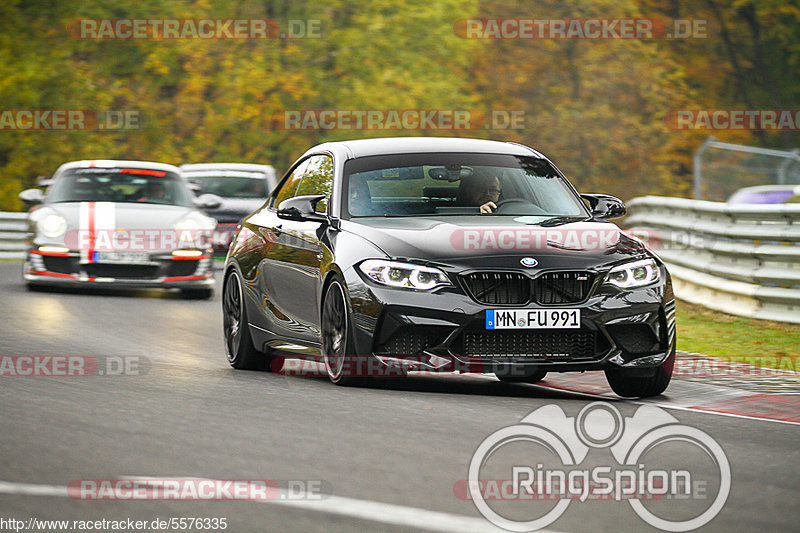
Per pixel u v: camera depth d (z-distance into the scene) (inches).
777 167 2829.7
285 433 689.6
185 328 1331.2
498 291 835.4
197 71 3937.0
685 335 1307.8
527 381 971.9
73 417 732.0
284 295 967.6
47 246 1641.2
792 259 1366.9
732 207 1462.8
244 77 3937.0
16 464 598.9
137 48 3917.3
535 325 829.2
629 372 853.2
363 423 724.0
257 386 883.4
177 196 1764.3
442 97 4136.3
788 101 5767.7
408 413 761.6
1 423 707.4
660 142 4805.6
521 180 957.2
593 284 841.5
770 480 585.9
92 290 1745.8
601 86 4803.2
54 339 1187.9
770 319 1386.6
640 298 850.8
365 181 943.7
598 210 968.3
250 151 4033.0
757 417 780.6
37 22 3880.4
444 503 533.0
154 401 800.9
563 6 4810.5
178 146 3959.2
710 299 1544.0
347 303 858.1
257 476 580.4
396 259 847.1
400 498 541.0
